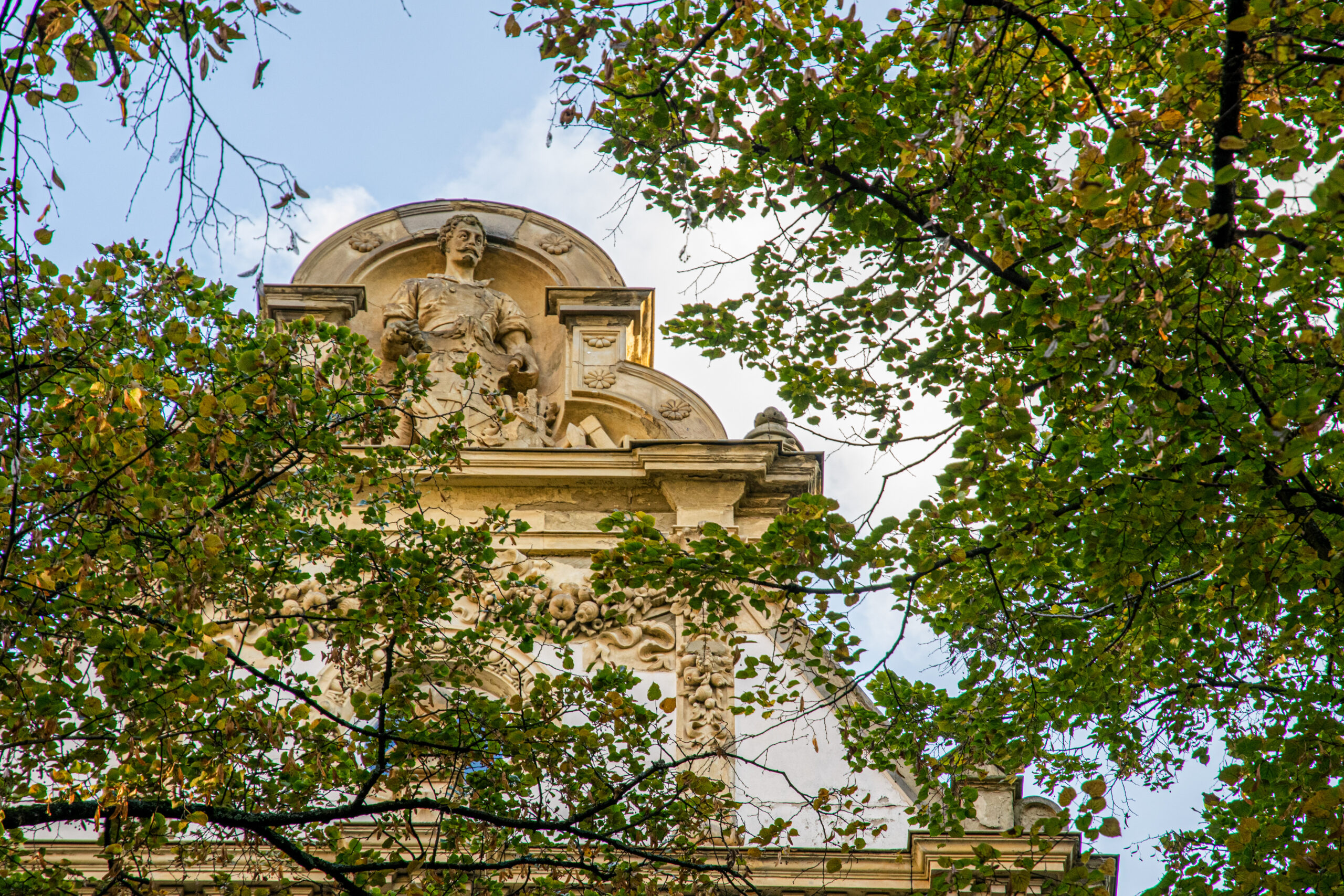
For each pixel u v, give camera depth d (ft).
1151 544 42.86
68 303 46.57
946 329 48.85
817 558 46.70
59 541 41.32
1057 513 44.42
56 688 41.81
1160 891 46.62
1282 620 43.60
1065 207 41.93
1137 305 38.63
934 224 44.52
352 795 58.13
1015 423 41.73
